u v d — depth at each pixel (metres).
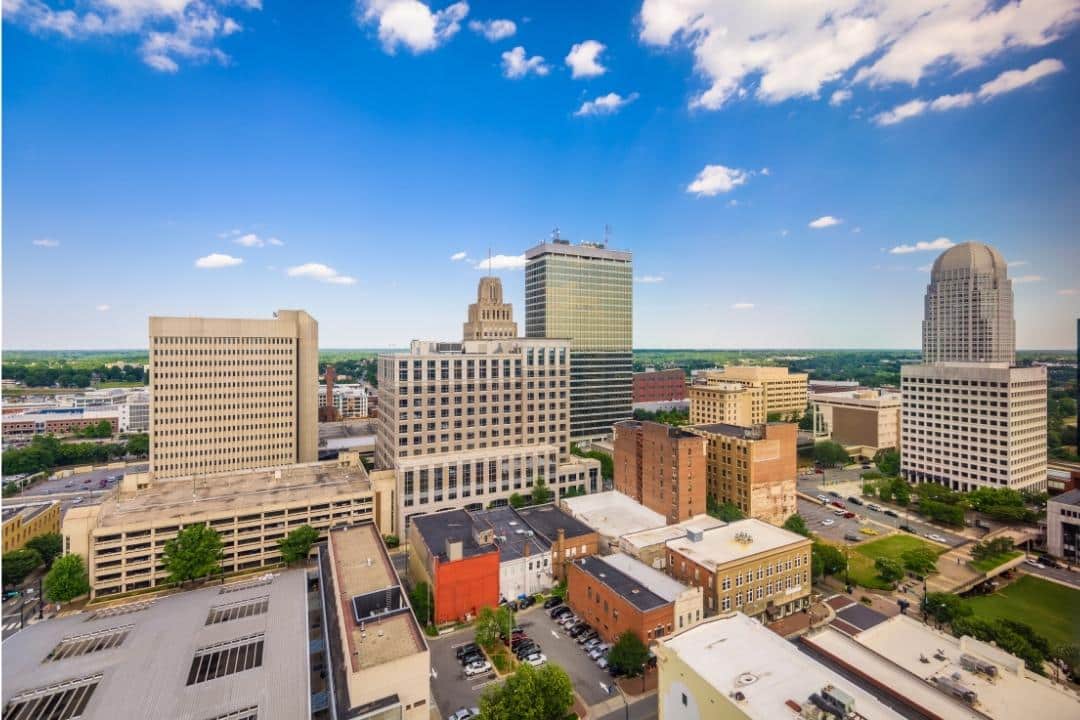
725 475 139.62
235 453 168.00
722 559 95.75
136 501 122.00
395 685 63.25
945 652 66.50
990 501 146.50
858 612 76.38
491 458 151.25
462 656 83.56
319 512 123.75
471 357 159.75
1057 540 124.69
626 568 97.00
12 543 116.94
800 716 49.06
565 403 175.50
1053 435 163.50
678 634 63.28
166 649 72.06
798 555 102.50
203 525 109.38
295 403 176.12
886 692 58.28
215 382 165.00
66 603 102.25
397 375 150.12
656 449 131.38
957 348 197.75
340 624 74.50
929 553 110.81
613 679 78.88
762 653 58.94
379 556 94.56
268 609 83.25
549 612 97.94
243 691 63.78
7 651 72.00
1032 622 96.12
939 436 173.88
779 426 135.75
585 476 166.12
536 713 61.78
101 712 60.16
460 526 112.69
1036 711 55.62
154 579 109.06
